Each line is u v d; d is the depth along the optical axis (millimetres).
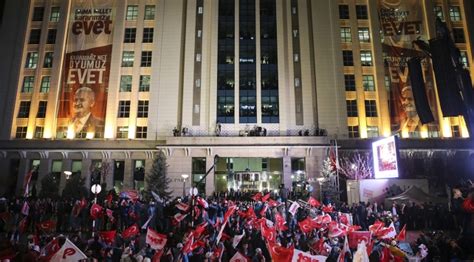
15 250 11219
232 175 43438
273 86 47344
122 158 45094
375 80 47219
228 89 47219
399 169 28828
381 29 48406
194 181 43094
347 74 47594
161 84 46906
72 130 45781
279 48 48281
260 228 14922
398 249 12125
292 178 43031
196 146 42719
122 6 49438
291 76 47344
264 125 45844
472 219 14164
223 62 48094
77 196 35625
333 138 44750
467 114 14570
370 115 46406
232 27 49406
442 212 23719
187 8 49594
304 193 35094
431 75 46125
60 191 43594
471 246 13609
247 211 19750
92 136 45719
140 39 49125
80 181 38438
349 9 49781
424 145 43156
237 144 42750
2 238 13836
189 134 45188
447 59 14773
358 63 47781
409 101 46000
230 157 43656
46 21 49281
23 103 47062
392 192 28688
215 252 12047
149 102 46469
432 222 23938
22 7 49750
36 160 45000
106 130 45656
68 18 49125
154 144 44688
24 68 48156
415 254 13820
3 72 47406
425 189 28672
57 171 44938
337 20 48688
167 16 49250
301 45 48250
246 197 35688
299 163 43750
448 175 41906
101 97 46750
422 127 45219
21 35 48625
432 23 47781
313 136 43250
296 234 15781
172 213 21516
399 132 45188
